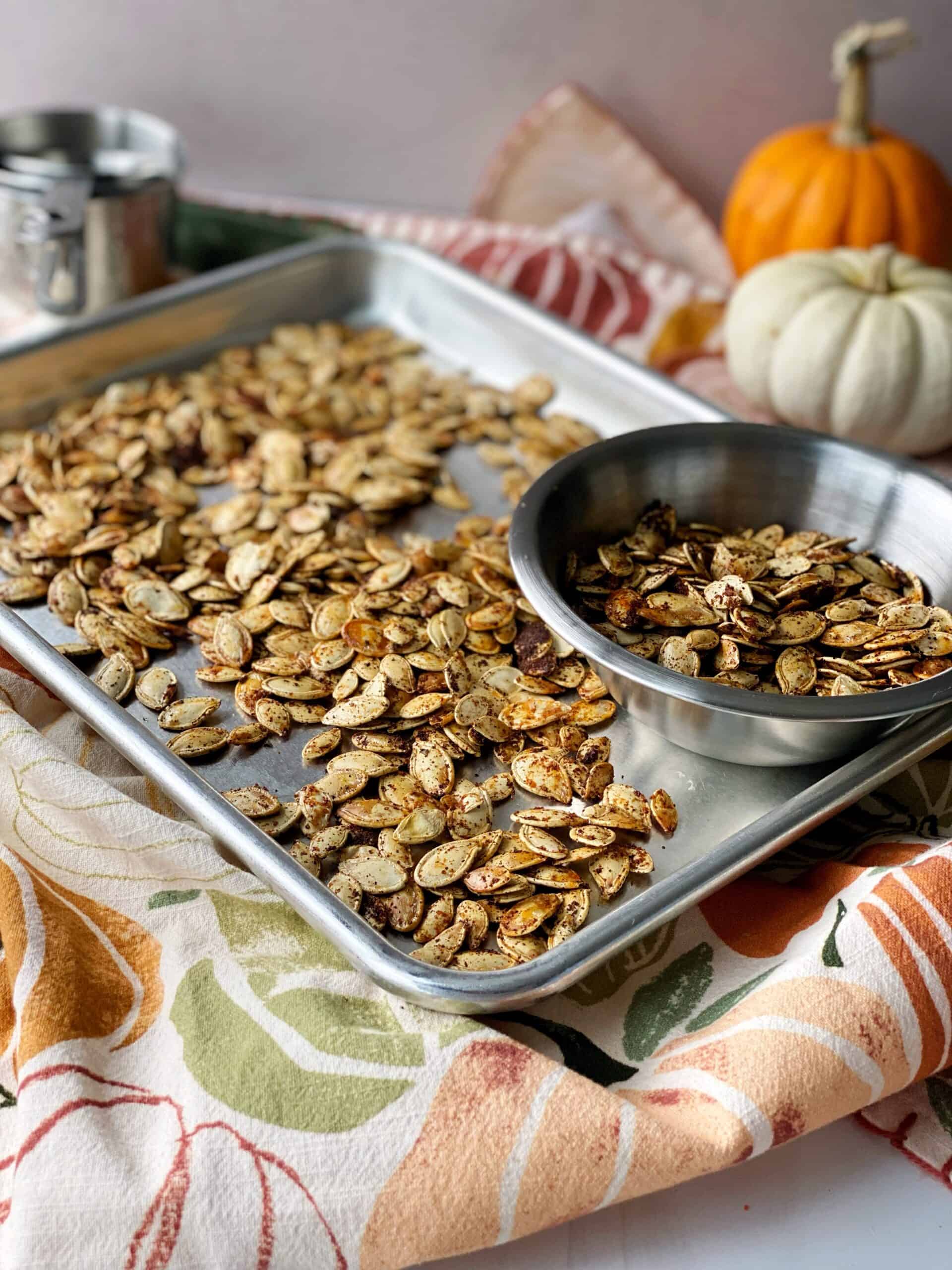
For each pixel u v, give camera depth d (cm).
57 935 31
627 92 67
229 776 36
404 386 54
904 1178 30
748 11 63
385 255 59
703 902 34
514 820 33
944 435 51
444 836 34
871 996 29
